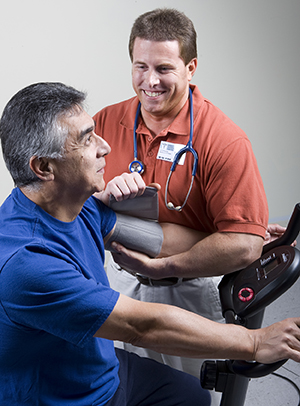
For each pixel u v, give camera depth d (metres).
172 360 1.65
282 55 3.21
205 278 1.55
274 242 1.34
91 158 1.00
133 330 0.93
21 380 0.97
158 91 1.30
